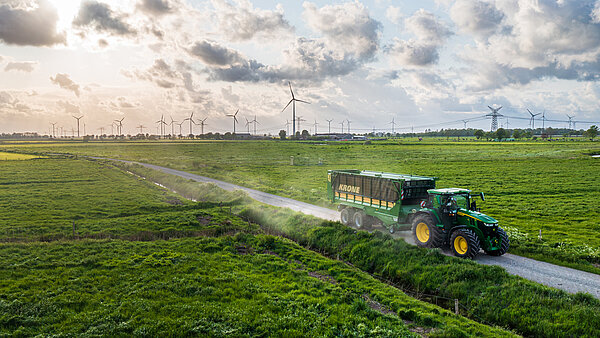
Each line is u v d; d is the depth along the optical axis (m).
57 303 15.06
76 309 14.85
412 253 20.64
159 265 19.89
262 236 25.42
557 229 27.91
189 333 13.04
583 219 30.80
